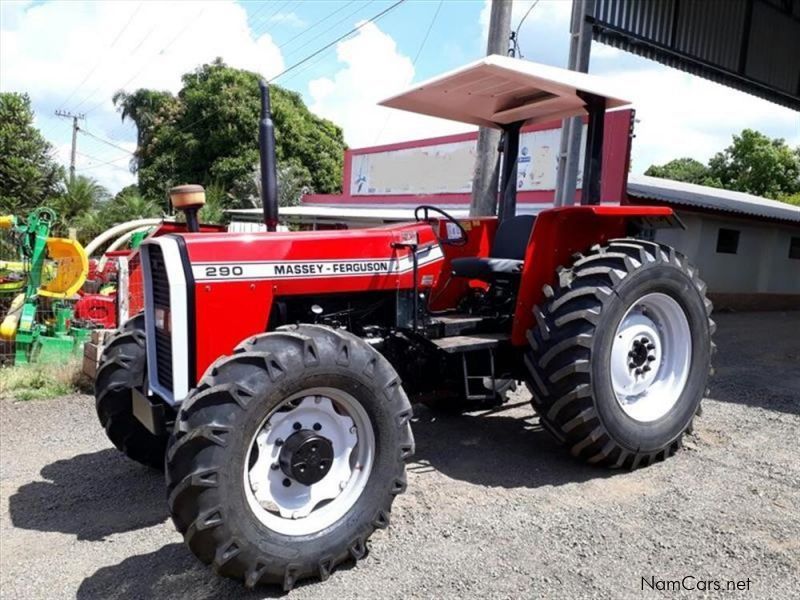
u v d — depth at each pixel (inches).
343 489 116.9
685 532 126.0
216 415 102.3
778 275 597.0
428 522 130.6
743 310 550.0
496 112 183.8
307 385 109.7
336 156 1103.6
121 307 277.0
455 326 160.2
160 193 1010.1
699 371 165.9
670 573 112.0
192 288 123.6
